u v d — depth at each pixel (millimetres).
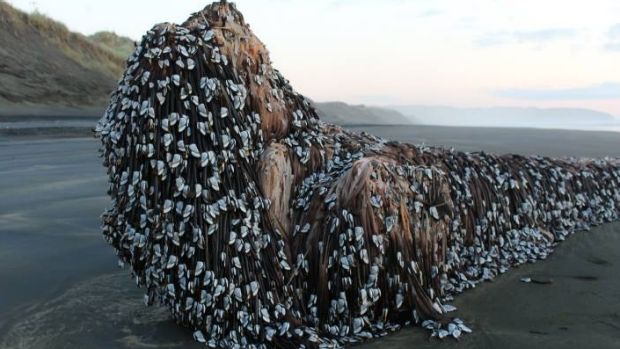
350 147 3727
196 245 2959
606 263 4527
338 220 3154
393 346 3113
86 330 3312
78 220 6234
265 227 3117
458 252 3934
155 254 3020
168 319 3432
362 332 3166
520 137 17438
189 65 3088
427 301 3352
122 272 4453
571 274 4273
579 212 5340
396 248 3227
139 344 3115
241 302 2996
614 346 3164
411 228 3342
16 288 4066
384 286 3203
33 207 6910
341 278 3119
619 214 5656
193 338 3143
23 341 3174
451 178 3967
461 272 3973
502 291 3924
